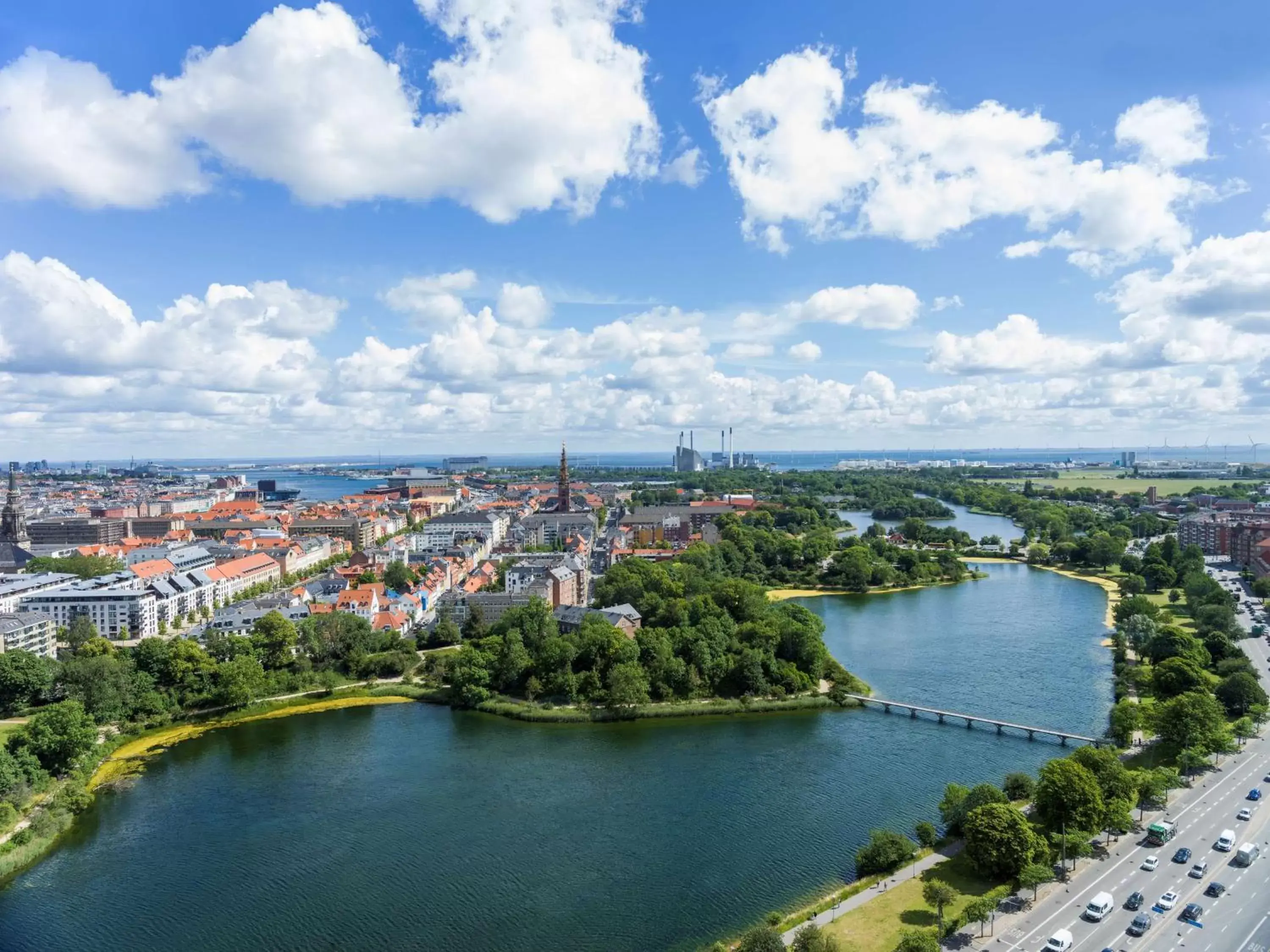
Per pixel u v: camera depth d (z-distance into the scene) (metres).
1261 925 177.25
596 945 191.50
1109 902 183.88
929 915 187.75
